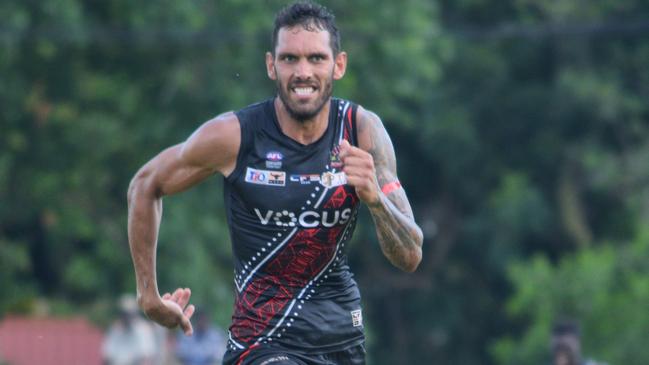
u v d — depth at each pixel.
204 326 36.44
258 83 52.78
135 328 37.44
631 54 63.00
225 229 53.00
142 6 50.59
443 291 65.38
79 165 52.84
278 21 13.23
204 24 50.53
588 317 48.03
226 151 13.47
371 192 12.75
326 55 13.12
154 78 52.88
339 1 52.56
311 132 13.38
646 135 63.12
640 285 47.94
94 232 52.78
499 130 63.62
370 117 13.70
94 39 50.06
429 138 62.19
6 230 56.44
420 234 13.55
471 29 63.06
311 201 13.35
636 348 46.59
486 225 62.38
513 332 65.25
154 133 51.97
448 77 62.97
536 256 55.91
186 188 13.98
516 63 63.75
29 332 51.62
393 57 52.62
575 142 62.88
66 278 52.88
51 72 52.56
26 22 48.84
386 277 64.94
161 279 50.44
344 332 13.88
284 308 13.70
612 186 62.06
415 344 65.38
